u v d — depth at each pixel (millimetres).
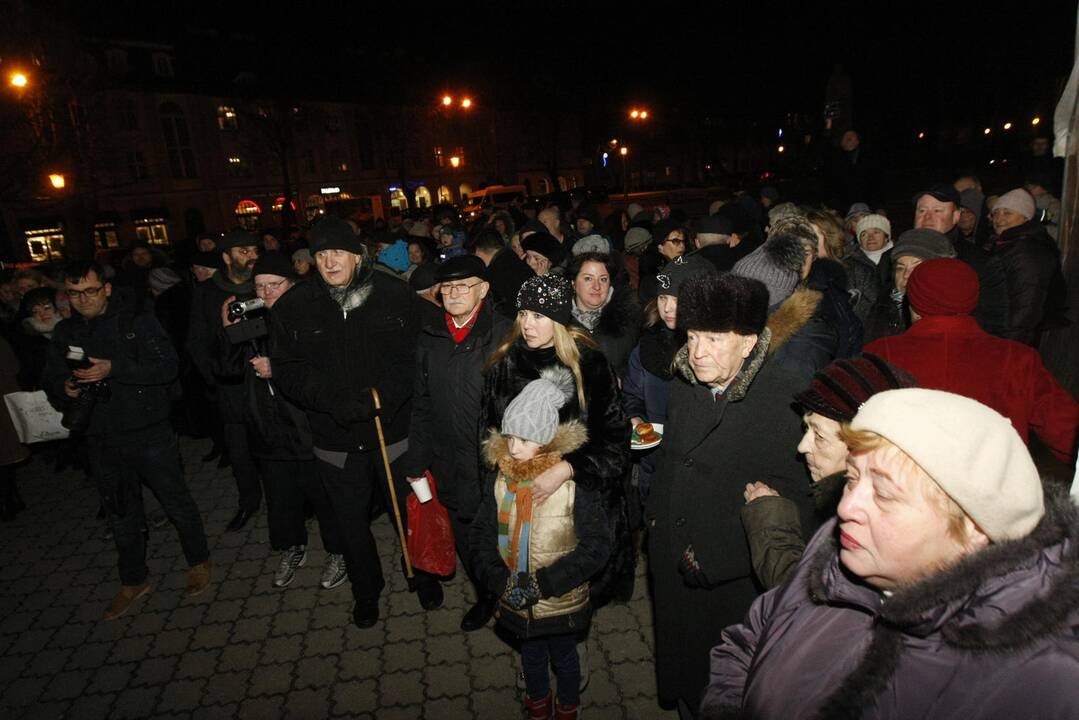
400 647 3271
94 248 26844
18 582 4105
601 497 2340
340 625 3471
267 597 3762
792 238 2266
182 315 5586
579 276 3260
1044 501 852
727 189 43969
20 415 3914
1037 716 754
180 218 34000
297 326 3082
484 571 2283
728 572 2010
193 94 33875
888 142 24156
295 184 38906
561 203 19250
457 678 3039
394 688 2998
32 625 3641
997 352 2076
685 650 2186
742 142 57344
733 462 1988
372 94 42594
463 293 2803
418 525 3061
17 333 5191
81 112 24719
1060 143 1448
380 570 3486
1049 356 2395
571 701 2494
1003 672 782
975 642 802
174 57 34156
